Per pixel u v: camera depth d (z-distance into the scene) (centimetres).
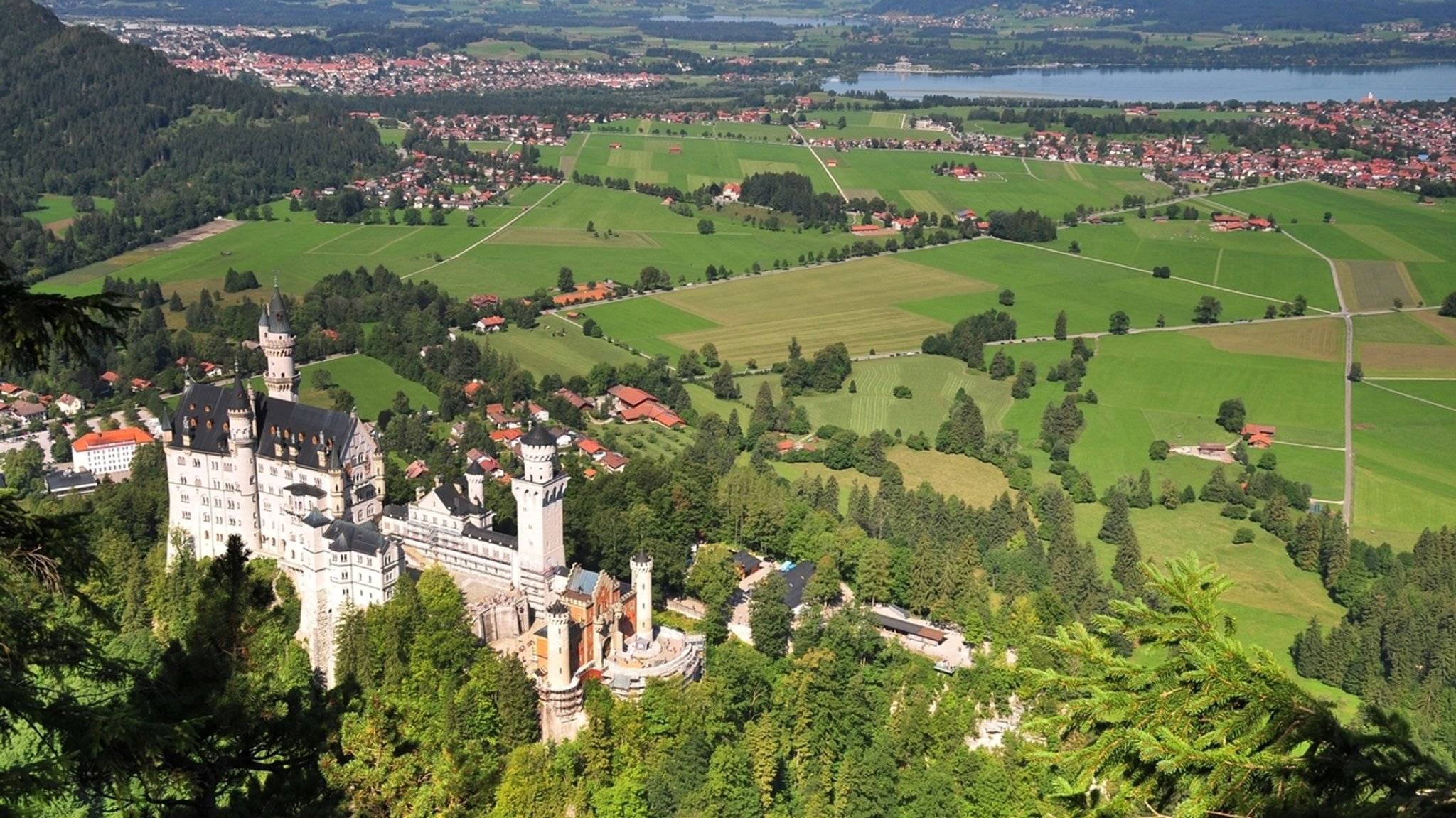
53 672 7988
